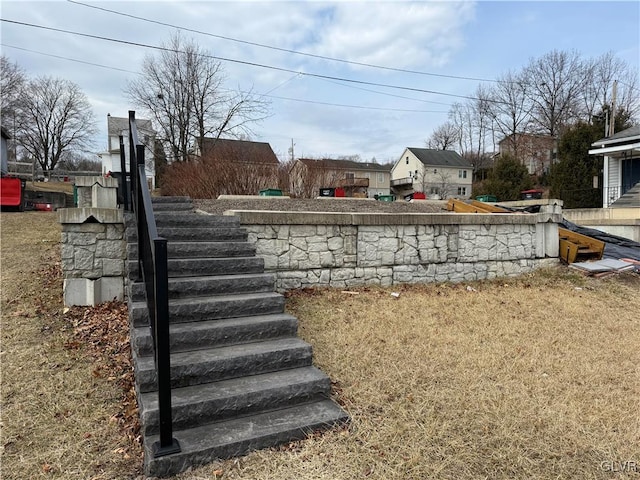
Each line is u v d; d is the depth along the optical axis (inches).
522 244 284.4
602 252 306.3
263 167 535.5
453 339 166.1
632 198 590.2
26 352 139.3
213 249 167.6
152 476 85.4
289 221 210.1
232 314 136.6
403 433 102.8
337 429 103.6
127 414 110.0
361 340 158.2
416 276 248.2
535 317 203.3
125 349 143.4
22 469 89.6
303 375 118.0
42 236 319.0
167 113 933.2
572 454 98.3
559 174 772.0
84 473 88.7
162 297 86.9
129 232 156.5
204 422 100.3
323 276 221.8
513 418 111.3
